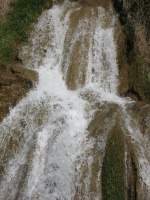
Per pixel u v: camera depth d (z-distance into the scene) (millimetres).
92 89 13477
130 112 12047
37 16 15180
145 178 10500
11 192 10617
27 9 15242
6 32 14734
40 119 11750
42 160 11023
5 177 10844
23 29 14805
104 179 10516
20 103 12336
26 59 14234
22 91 12602
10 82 12734
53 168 10898
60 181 10734
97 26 14672
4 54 14141
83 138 11391
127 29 14258
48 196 10602
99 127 11438
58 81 13602
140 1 14164
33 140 11297
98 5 15438
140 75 13258
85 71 13844
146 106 12273
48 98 12586
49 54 14367
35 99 12492
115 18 14883
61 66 14031
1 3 15297
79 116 12047
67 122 11766
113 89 13617
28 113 11914
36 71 13828
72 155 11117
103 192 10445
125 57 13914
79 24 14672
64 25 14750
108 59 14094
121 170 10516
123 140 10906
